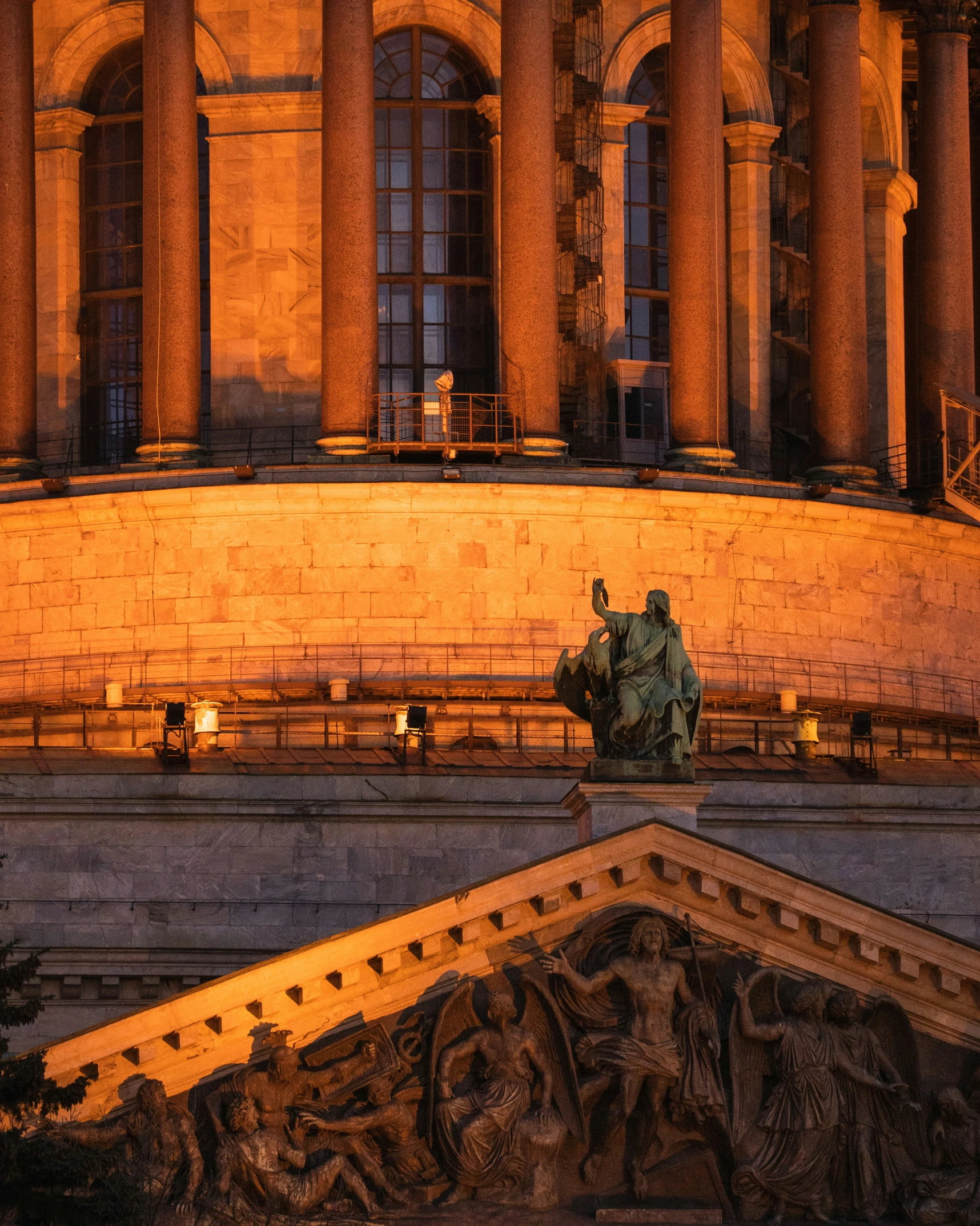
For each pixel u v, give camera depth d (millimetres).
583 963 137250
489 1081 134250
